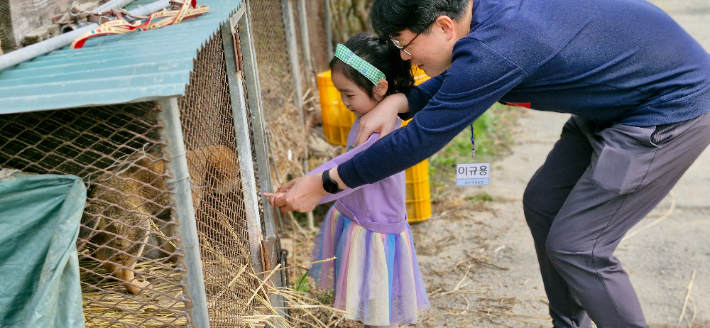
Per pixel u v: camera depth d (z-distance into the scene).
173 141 1.39
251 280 2.18
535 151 5.40
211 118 2.02
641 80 1.89
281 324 2.31
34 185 1.34
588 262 2.06
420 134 1.86
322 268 2.62
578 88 1.90
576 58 1.83
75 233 1.34
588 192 2.03
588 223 2.04
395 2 1.87
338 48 2.33
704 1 11.42
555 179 2.38
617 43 1.85
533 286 3.30
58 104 1.22
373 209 2.37
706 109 1.93
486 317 3.03
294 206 2.17
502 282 3.35
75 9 1.87
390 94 2.40
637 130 1.92
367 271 2.38
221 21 1.79
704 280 3.30
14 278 1.38
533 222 2.47
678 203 4.27
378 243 2.37
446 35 1.91
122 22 1.68
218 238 1.99
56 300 1.33
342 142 3.76
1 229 1.35
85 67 1.41
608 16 1.85
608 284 2.06
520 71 1.79
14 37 1.72
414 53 1.96
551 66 1.83
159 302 2.04
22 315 1.40
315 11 5.02
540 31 1.79
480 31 1.80
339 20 5.54
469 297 3.21
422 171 3.92
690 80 1.91
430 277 3.42
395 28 1.91
